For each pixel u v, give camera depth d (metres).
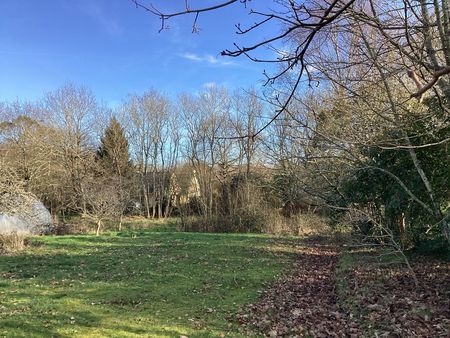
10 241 19.73
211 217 33.62
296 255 18.64
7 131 35.06
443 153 12.41
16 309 9.02
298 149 13.31
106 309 9.29
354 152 10.55
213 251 19.06
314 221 29.06
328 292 11.31
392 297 9.27
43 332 7.56
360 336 7.49
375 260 14.31
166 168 43.78
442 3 4.29
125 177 41.59
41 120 37.91
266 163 32.62
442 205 13.25
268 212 32.28
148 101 44.94
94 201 29.66
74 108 40.41
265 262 16.39
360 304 9.22
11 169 22.25
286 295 11.05
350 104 9.73
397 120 7.42
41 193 35.56
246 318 8.88
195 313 9.22
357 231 16.73
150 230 33.50
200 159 38.00
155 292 11.07
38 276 13.23
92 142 42.97
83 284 11.93
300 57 3.19
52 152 37.06
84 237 24.41
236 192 34.75
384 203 15.24
